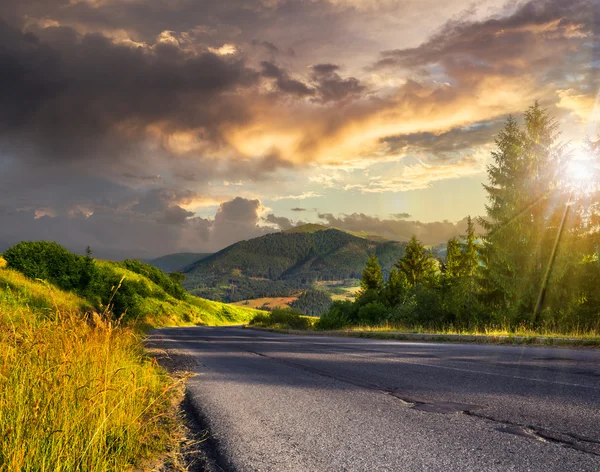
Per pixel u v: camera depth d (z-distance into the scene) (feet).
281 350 43.24
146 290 237.66
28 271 85.15
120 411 12.01
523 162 73.61
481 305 75.56
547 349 31.68
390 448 10.28
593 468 8.45
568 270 67.15
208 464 10.28
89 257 99.45
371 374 22.54
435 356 29.81
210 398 18.21
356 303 132.16
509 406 13.84
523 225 72.08
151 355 30.22
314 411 14.65
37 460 8.88
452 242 138.51
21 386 11.19
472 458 9.29
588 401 14.01
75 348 14.42
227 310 432.25
